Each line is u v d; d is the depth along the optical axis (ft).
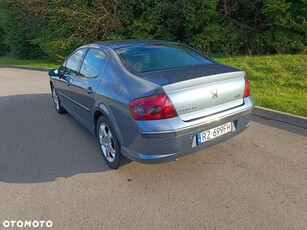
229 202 7.65
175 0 34.88
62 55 43.27
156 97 7.51
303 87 17.28
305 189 8.04
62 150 11.53
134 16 39.34
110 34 39.01
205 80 8.18
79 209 7.67
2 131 14.16
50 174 9.60
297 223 6.75
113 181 8.98
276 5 31.14
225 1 36.45
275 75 20.26
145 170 9.55
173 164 9.84
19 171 9.88
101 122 10.05
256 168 9.30
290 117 13.00
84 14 38.09
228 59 29.17
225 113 8.76
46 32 45.34
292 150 10.39
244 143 11.18
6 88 26.99
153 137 7.59
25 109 18.38
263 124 13.12
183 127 7.76
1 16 59.21
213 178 8.86
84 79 11.25
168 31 39.06
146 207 7.63
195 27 37.24
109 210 7.57
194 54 11.07
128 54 9.86
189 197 7.96
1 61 60.13
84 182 9.01
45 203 7.99
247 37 36.55
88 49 12.01
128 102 7.94
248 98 9.81
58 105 16.58
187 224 6.91
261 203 7.53
